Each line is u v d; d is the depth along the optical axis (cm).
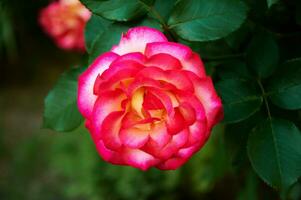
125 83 48
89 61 52
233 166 58
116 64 47
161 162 50
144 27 50
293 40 59
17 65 290
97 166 164
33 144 237
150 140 49
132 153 50
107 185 163
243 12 52
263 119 54
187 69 48
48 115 56
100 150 50
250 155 52
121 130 49
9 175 228
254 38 56
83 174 166
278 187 51
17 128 260
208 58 59
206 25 52
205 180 149
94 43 52
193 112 48
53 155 181
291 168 51
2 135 253
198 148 49
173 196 160
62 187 217
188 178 156
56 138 200
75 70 57
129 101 49
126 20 52
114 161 50
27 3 110
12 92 291
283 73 54
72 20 96
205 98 48
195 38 52
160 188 158
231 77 57
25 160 231
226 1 52
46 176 224
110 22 55
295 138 52
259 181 75
